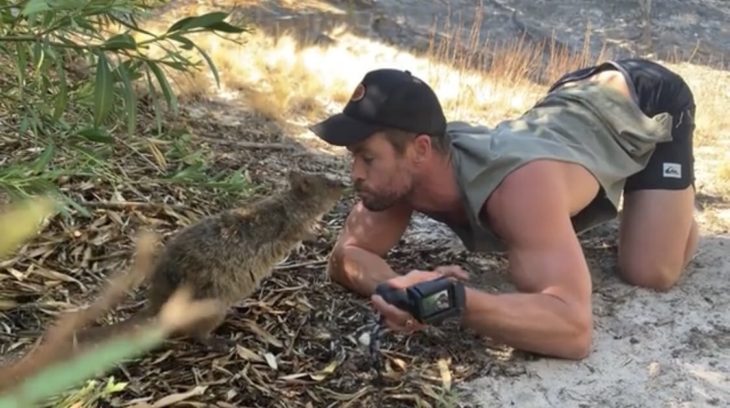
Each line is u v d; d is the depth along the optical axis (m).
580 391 1.62
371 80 1.62
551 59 4.11
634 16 4.97
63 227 1.88
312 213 1.63
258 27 4.01
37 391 0.37
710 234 2.30
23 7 1.23
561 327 1.62
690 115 1.98
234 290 1.56
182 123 2.78
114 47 1.33
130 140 2.28
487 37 4.52
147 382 1.48
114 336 1.40
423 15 4.63
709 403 1.62
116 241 1.89
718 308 1.93
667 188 1.93
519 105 3.54
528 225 1.63
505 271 2.09
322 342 1.70
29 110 1.73
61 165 2.00
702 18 5.13
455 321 1.79
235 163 2.58
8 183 1.28
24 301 1.63
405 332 1.69
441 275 1.56
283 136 2.93
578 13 4.96
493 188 1.66
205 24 1.36
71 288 1.69
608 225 2.34
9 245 0.39
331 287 1.91
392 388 1.59
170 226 2.01
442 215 1.79
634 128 1.87
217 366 1.56
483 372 1.66
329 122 1.62
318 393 1.55
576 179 1.72
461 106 3.45
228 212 1.59
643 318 1.87
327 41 4.14
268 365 1.60
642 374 1.68
